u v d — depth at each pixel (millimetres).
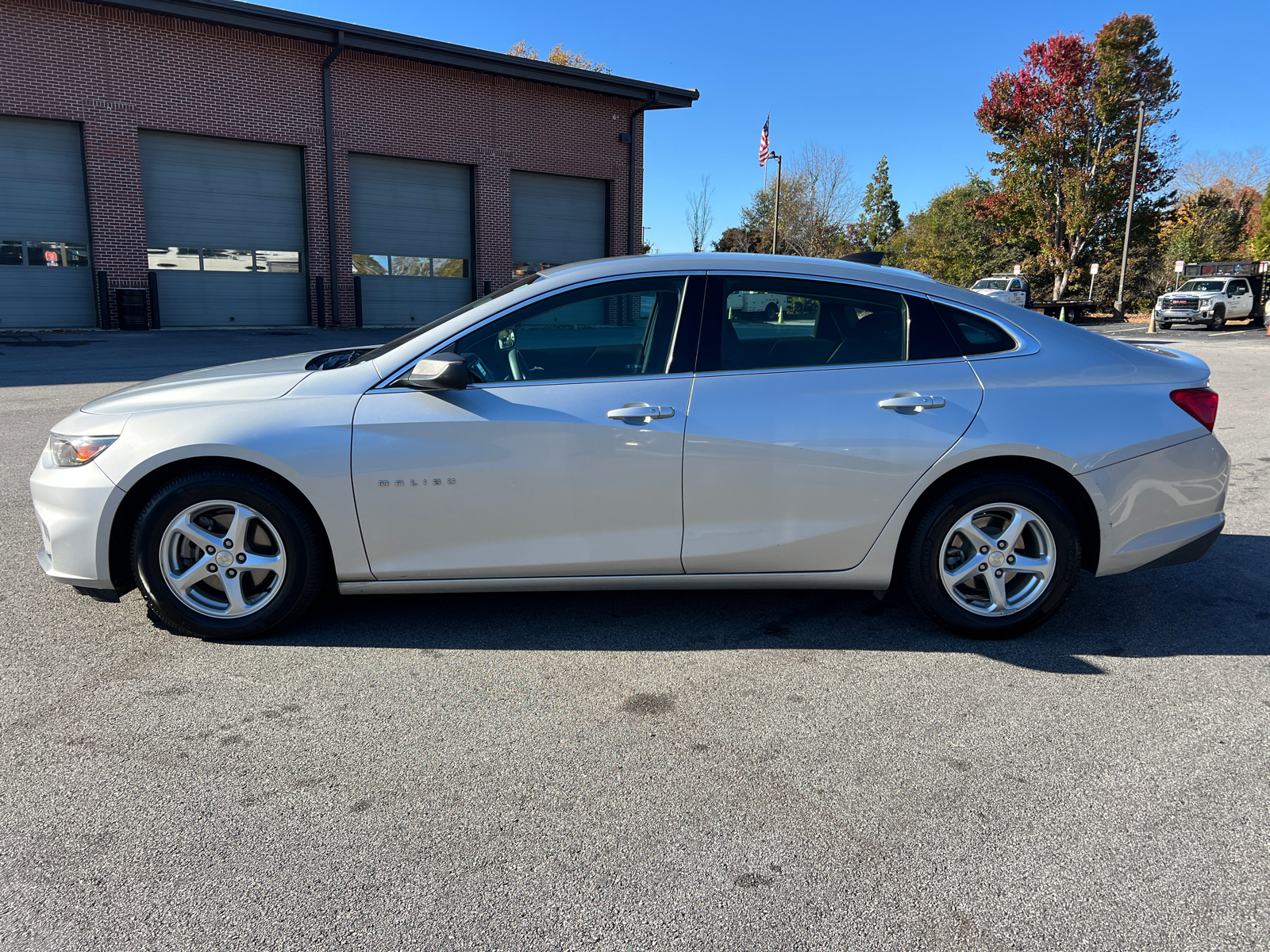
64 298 20766
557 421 3277
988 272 42281
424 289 26297
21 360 13992
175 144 21656
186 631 3521
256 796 2459
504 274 27250
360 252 25016
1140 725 2900
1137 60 33562
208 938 1912
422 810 2404
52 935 1914
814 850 2246
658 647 3508
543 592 4094
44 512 3404
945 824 2357
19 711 2924
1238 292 29625
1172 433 3463
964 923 1983
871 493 3369
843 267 3529
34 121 19812
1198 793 2504
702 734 2834
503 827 2330
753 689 3154
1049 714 2973
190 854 2203
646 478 3318
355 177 24547
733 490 3342
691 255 3508
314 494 3297
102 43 20031
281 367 3746
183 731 2814
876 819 2381
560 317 3404
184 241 22172
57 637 3525
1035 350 3510
